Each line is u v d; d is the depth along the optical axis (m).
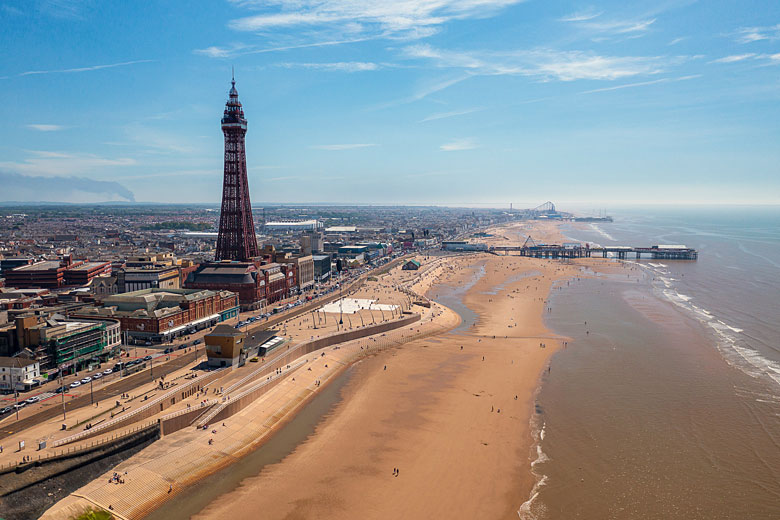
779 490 98.94
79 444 104.31
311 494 100.88
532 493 100.12
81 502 93.31
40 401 127.00
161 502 98.25
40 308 195.75
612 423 127.94
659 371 163.38
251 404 140.75
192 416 127.38
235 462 113.81
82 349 152.75
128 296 198.88
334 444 121.25
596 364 171.50
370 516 93.94
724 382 153.00
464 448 118.00
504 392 149.75
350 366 178.75
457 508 95.94
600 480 103.75
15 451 99.50
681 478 103.62
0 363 134.62
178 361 162.75
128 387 137.38
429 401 144.88
